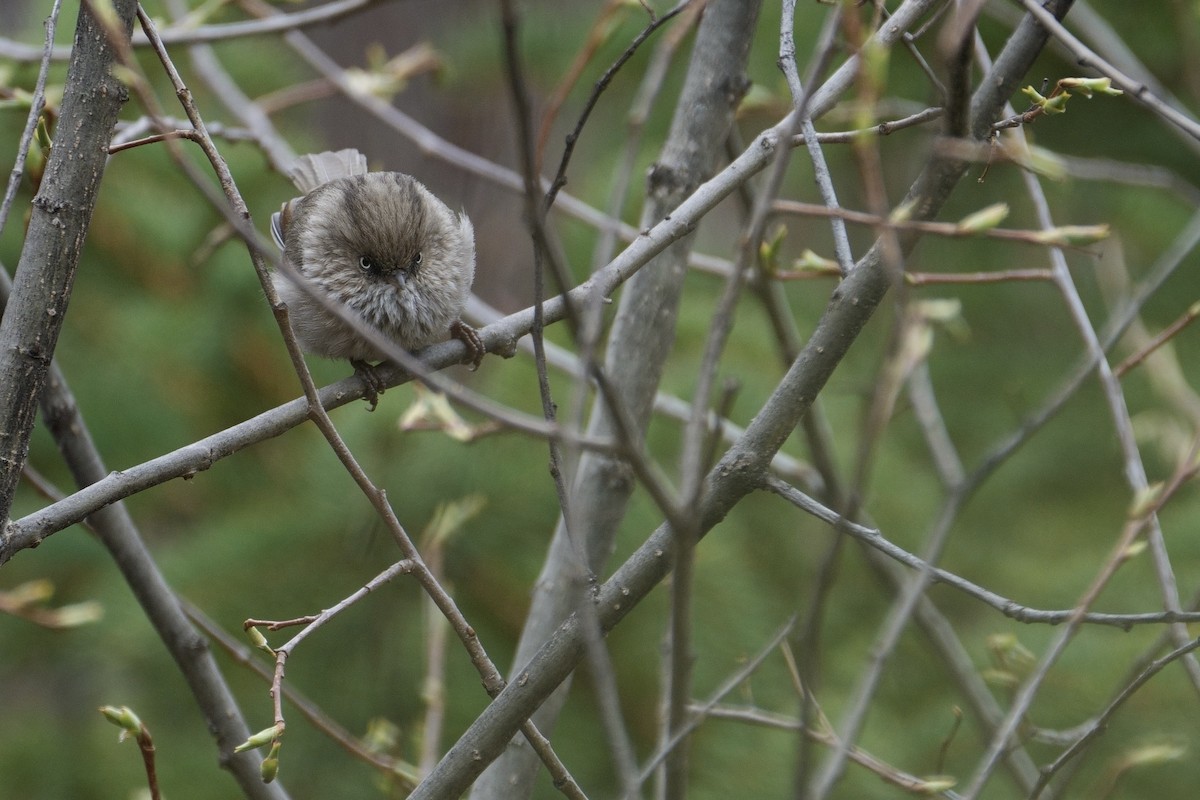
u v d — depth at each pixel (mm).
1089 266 14031
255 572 9984
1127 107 13914
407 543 5141
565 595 6910
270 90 13125
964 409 13688
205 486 11000
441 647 7629
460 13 16516
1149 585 10719
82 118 5152
